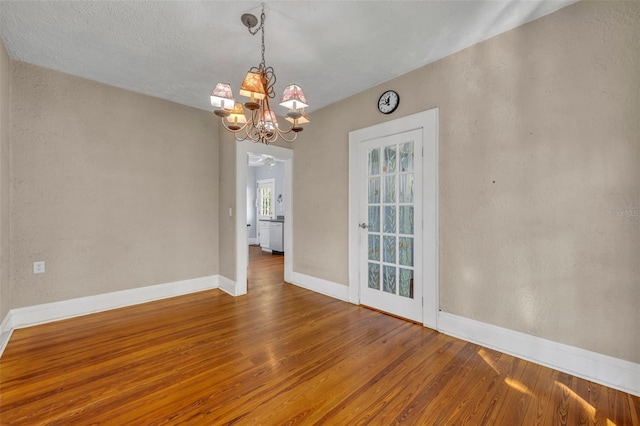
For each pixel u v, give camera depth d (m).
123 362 2.03
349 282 3.35
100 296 3.03
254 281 4.29
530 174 2.08
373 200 3.12
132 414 1.53
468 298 2.40
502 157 2.21
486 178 2.29
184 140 3.64
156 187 3.42
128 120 3.21
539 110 2.04
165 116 3.48
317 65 2.67
